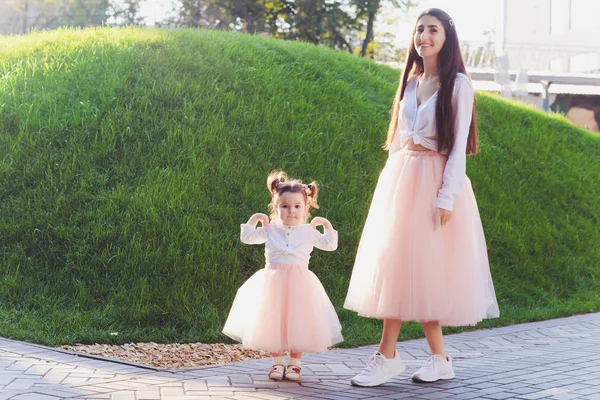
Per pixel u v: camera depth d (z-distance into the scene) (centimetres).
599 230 1171
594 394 436
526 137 1334
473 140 493
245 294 493
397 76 1397
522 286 945
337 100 1129
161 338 640
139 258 734
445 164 472
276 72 1139
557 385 461
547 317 848
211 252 755
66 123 905
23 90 970
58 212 782
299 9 3112
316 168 948
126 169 845
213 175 868
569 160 1327
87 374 465
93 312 670
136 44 1122
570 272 1023
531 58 3372
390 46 3525
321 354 594
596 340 693
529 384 462
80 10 3200
